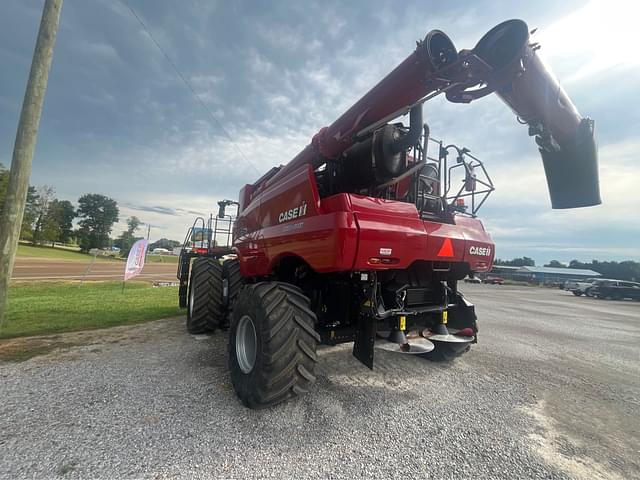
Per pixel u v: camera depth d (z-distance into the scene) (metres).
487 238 3.44
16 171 4.37
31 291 11.30
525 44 2.19
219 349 4.10
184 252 6.86
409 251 2.60
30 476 1.67
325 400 2.68
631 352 5.09
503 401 2.83
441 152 3.54
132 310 7.30
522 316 9.41
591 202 2.98
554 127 2.76
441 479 1.74
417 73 2.44
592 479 1.80
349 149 3.09
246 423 2.26
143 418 2.29
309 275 3.25
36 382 2.92
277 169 4.98
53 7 4.60
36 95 4.49
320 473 1.75
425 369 3.59
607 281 24.56
